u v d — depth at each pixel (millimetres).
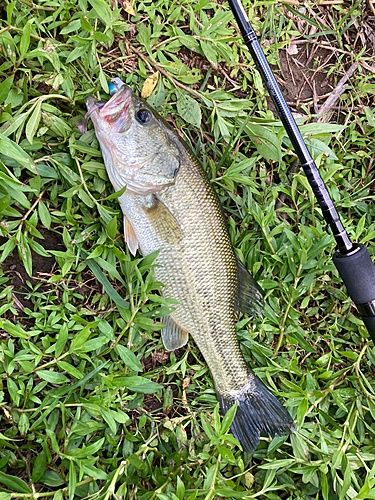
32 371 432
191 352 506
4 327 427
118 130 438
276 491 508
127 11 479
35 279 463
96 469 425
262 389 498
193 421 499
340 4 577
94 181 467
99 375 465
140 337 481
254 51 439
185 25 518
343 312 553
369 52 590
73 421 445
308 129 522
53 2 445
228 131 513
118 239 481
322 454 497
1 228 427
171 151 453
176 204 458
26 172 453
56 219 458
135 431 487
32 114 429
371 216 567
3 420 441
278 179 554
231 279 482
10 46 421
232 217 530
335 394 512
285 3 545
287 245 530
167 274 469
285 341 534
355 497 469
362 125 577
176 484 465
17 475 444
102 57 474
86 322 449
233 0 434
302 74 575
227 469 500
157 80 491
